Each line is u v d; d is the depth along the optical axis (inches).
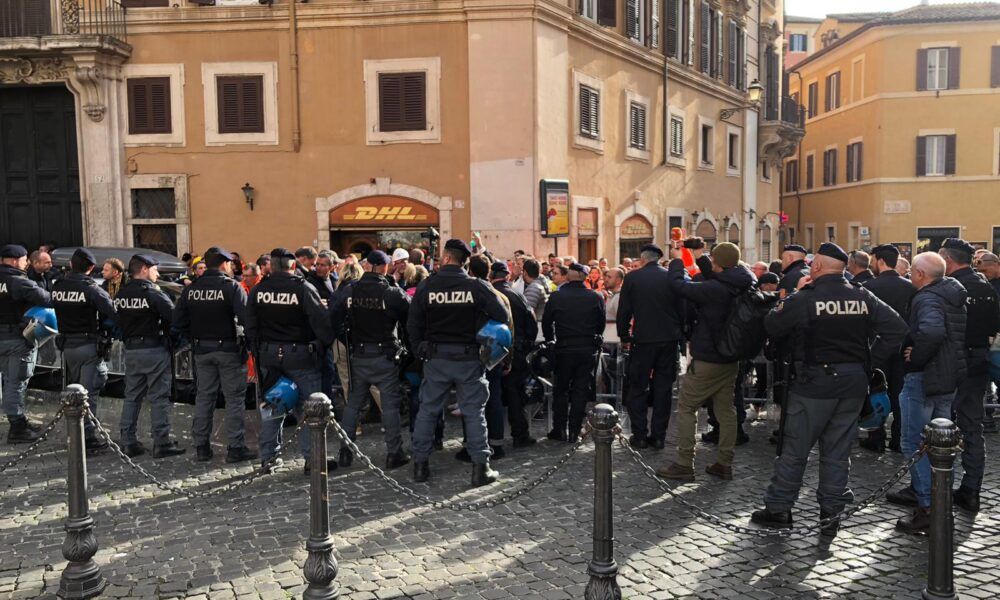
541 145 670.5
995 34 1264.8
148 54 672.4
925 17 1280.8
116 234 676.7
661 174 885.8
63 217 689.0
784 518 220.4
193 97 674.8
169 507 242.5
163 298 297.9
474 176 663.8
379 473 191.2
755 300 250.1
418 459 269.6
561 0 699.4
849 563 199.5
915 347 219.9
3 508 243.9
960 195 1295.5
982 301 233.5
